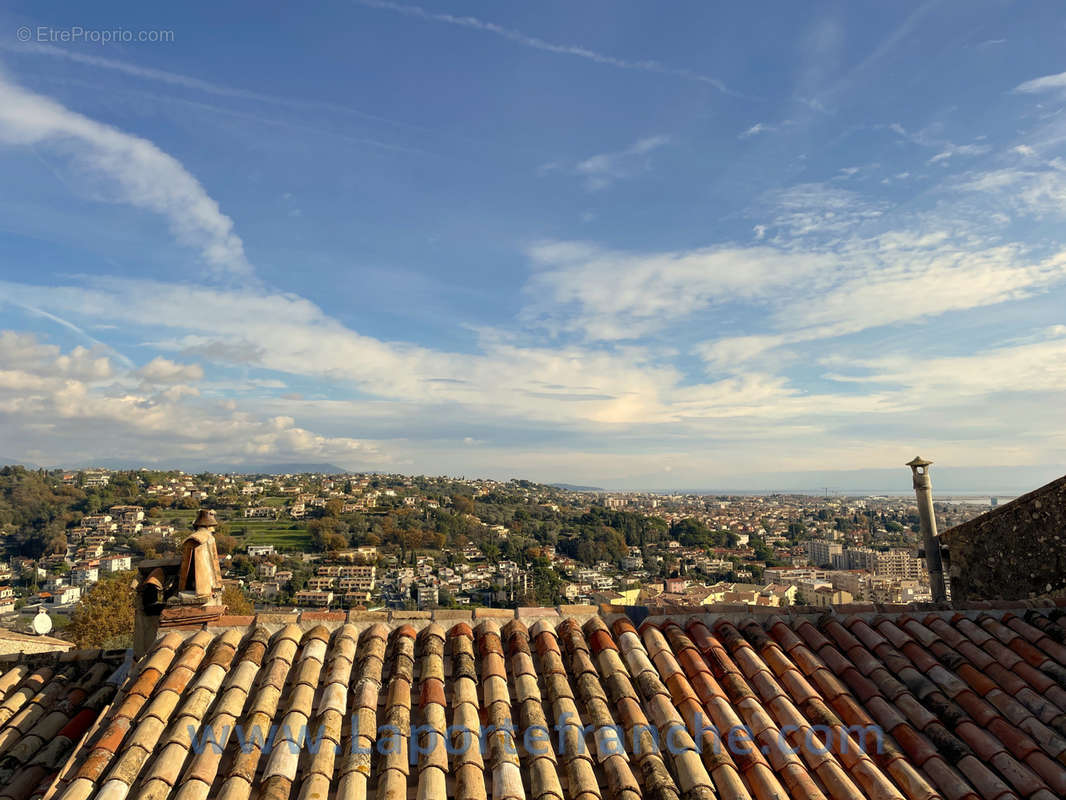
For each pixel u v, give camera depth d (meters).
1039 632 6.04
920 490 8.38
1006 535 7.43
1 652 11.61
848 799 4.25
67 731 5.57
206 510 6.30
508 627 5.92
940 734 4.85
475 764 4.32
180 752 4.33
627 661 5.51
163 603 6.12
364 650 5.45
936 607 6.47
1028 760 4.64
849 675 5.52
